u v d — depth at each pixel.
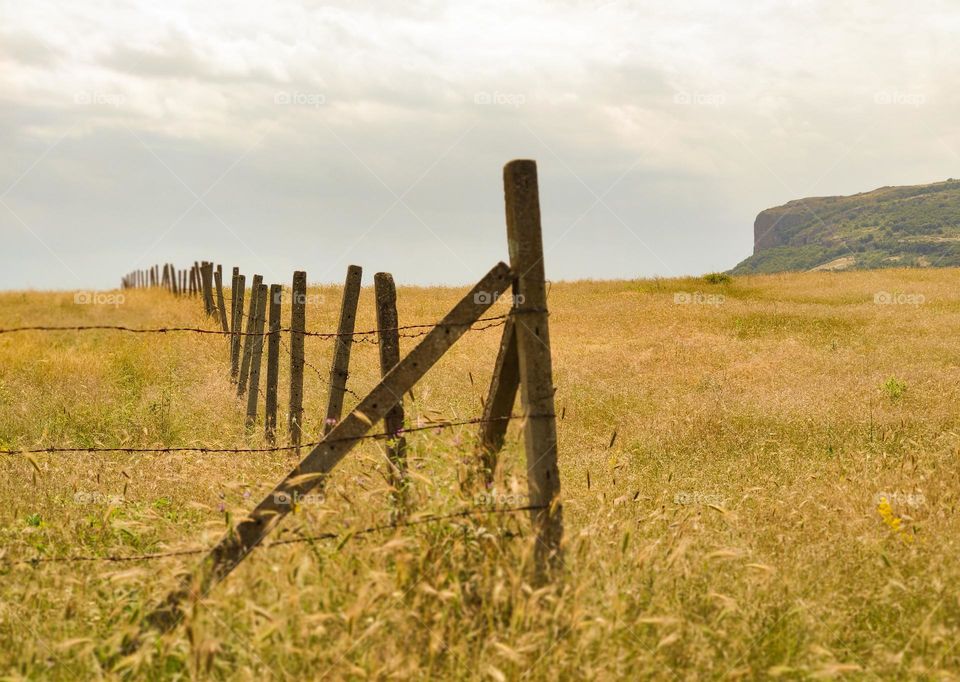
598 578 3.96
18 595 4.11
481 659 3.29
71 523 5.45
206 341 18.42
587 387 14.43
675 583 4.05
